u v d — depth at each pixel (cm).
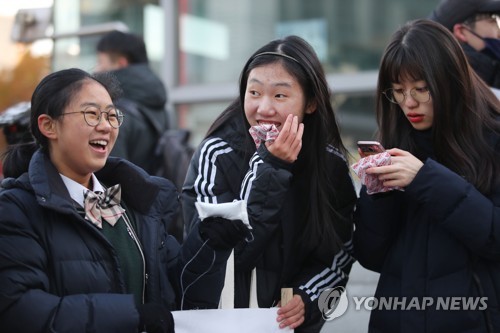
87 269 616
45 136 648
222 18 1553
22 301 592
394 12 1413
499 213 661
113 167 682
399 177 671
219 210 631
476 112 695
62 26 1669
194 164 735
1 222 609
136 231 669
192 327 649
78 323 588
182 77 1586
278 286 709
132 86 1052
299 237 718
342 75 1436
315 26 1470
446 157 697
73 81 645
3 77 1925
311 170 721
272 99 700
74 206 632
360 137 1403
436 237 681
